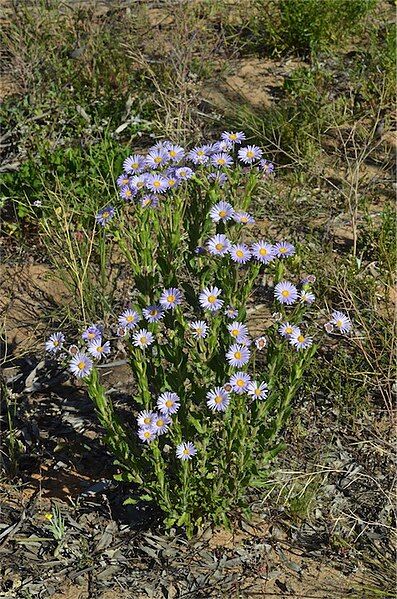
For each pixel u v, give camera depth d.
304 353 1.34
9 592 1.36
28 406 1.67
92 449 1.59
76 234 1.97
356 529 1.47
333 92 2.59
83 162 2.19
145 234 1.37
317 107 2.44
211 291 1.30
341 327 1.38
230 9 3.00
